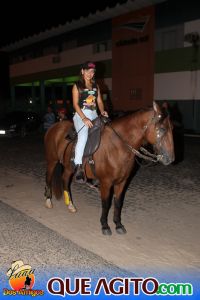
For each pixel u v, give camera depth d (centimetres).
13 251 479
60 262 449
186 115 2077
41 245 498
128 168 502
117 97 2512
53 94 3528
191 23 1984
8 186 845
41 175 962
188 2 1983
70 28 2795
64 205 688
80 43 2792
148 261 452
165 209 658
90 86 525
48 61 3189
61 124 632
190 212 641
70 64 2923
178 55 2069
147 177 919
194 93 2016
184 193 766
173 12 2073
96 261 450
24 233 543
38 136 2047
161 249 486
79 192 775
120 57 2442
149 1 2123
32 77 3478
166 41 2147
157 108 462
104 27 2541
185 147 1444
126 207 669
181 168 1030
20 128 1991
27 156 1288
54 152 632
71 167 584
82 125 522
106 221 541
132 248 489
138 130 483
